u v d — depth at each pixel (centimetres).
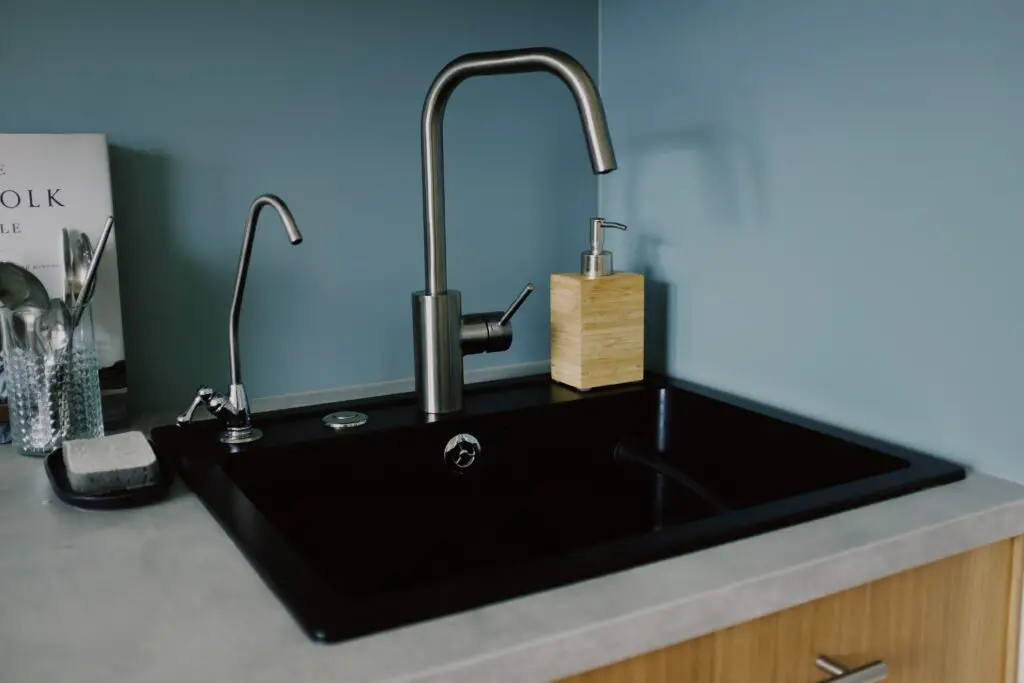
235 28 109
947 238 88
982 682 84
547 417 111
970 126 85
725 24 110
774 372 109
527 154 130
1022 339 82
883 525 74
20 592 64
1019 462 84
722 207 114
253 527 73
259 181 113
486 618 58
